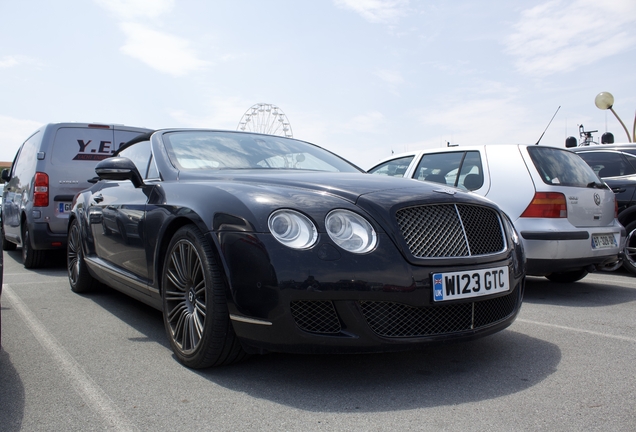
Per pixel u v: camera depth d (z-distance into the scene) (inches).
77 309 163.6
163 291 116.6
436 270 95.5
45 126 261.4
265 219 93.9
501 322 106.0
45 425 80.4
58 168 253.8
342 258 90.6
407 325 94.6
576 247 177.5
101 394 92.8
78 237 188.5
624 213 240.2
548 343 125.3
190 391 94.1
